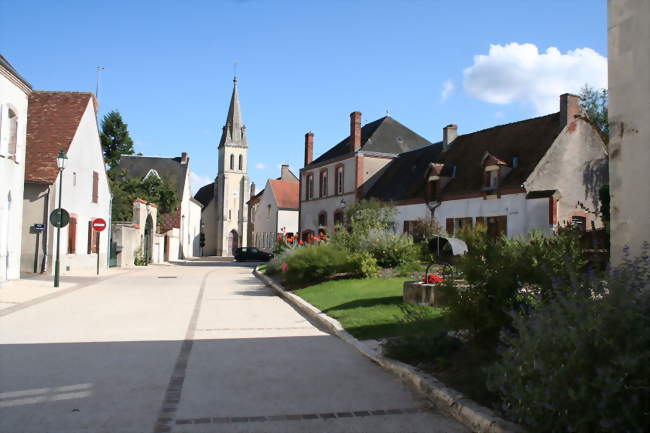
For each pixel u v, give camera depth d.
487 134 32.53
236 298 15.97
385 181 40.97
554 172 26.11
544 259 6.60
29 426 4.73
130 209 46.00
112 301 14.71
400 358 6.98
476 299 6.57
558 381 3.90
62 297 15.52
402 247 19.28
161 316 11.81
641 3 5.89
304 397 5.71
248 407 5.36
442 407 5.36
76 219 26.00
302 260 18.14
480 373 5.71
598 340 3.86
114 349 8.07
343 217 42.75
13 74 17.83
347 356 7.69
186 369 6.86
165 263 46.78
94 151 28.62
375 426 4.86
